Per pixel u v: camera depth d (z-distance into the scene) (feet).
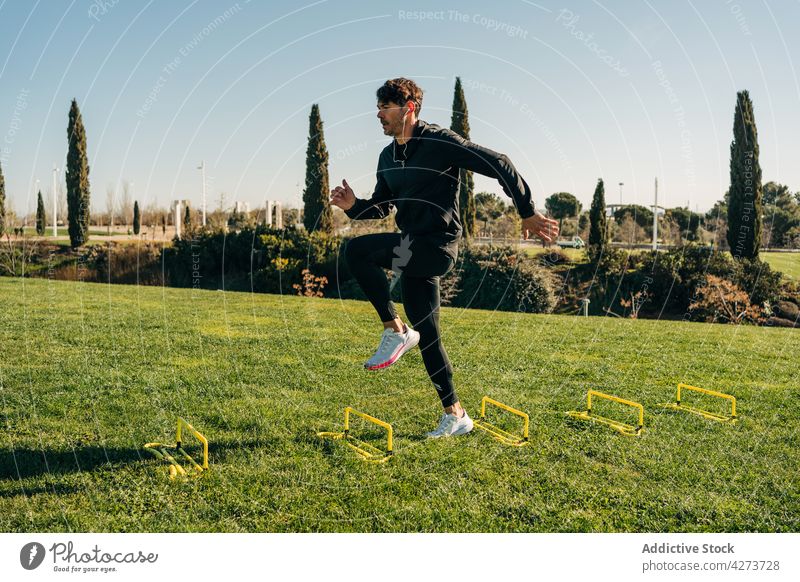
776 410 18.37
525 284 53.93
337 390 20.01
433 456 13.82
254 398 18.79
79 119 74.33
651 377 22.91
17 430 15.14
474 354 27.27
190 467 13.00
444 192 13.01
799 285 56.39
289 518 10.97
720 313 54.08
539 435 15.47
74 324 32.45
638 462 13.66
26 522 10.55
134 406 17.48
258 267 62.85
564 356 27.02
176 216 76.43
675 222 73.87
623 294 57.47
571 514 11.17
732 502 11.72
